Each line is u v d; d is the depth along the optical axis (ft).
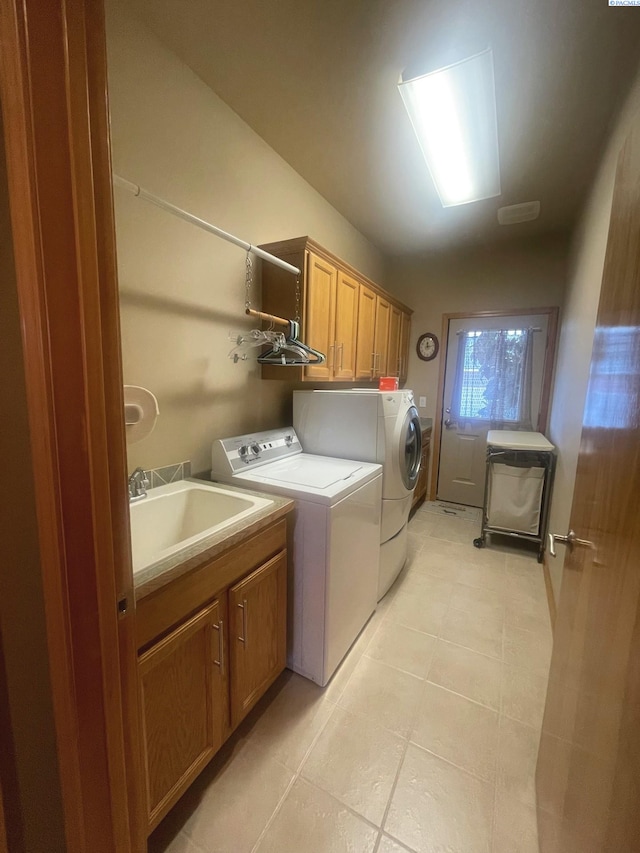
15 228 1.73
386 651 6.03
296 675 5.51
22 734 2.07
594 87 5.31
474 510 12.54
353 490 5.56
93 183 1.89
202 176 5.67
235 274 6.45
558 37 4.58
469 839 3.54
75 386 1.91
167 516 5.13
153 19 4.59
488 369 12.26
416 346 13.41
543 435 10.74
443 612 7.06
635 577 1.92
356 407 7.04
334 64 5.15
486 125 6.11
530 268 11.39
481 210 9.35
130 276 4.80
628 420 2.26
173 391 5.54
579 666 2.81
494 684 5.38
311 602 5.22
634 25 4.35
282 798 3.87
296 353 6.53
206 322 5.98
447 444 13.23
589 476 3.17
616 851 1.78
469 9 4.30
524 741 4.53
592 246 6.63
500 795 3.92
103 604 2.16
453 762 4.26
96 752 2.24
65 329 1.86
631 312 2.39
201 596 3.58
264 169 6.91
